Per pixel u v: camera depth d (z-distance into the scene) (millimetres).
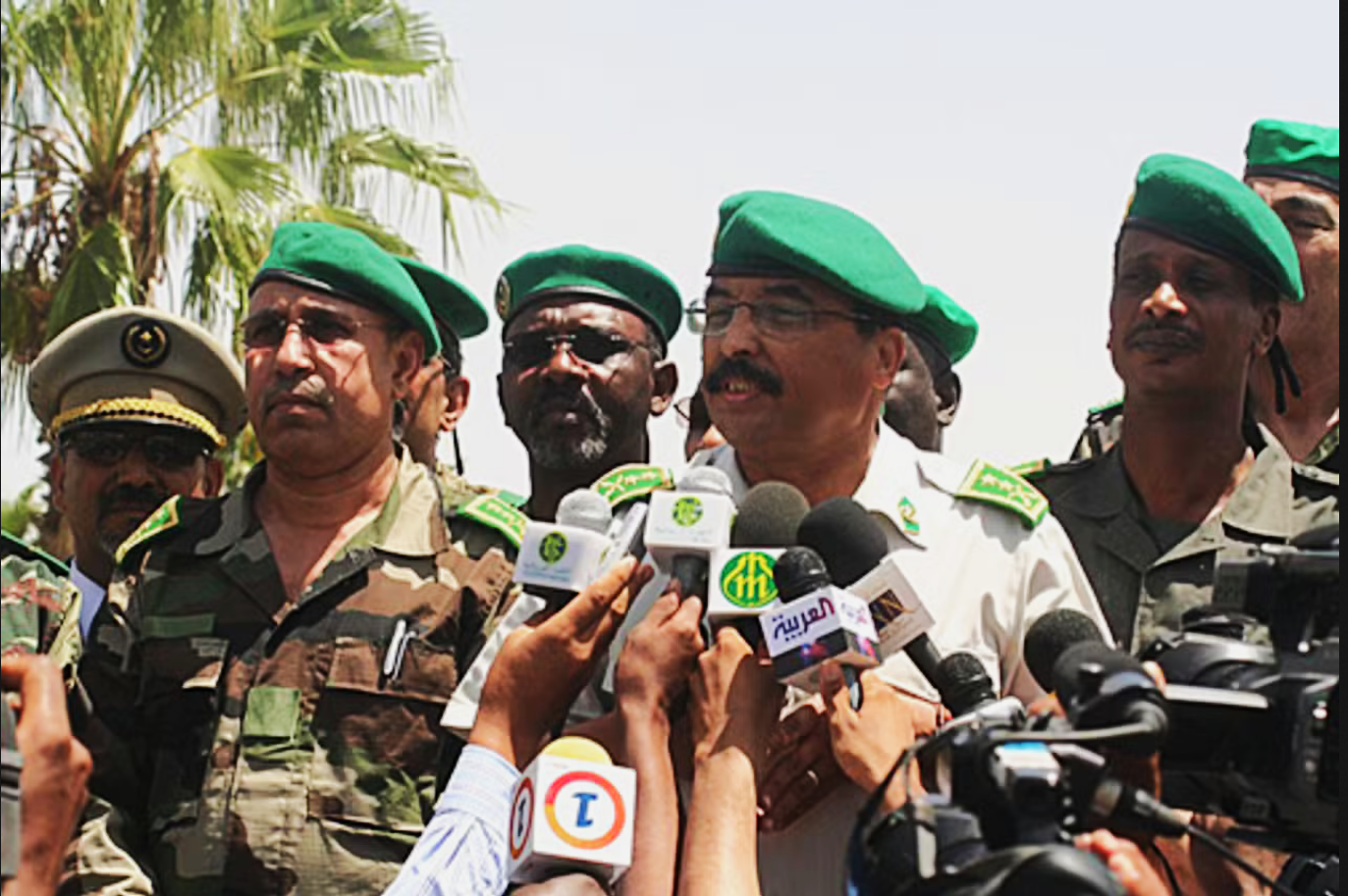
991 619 3721
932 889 2355
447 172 14406
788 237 3637
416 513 4691
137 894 4281
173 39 14297
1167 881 2852
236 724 4457
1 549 4535
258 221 14227
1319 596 2768
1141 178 4332
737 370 3688
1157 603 4336
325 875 4332
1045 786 2402
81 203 14430
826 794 3502
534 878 3223
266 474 4770
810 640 3166
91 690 4559
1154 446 4375
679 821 3400
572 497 3670
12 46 14383
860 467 3771
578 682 3473
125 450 5387
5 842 2586
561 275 5586
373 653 4484
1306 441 4855
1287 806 2723
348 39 14391
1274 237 4266
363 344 4680
